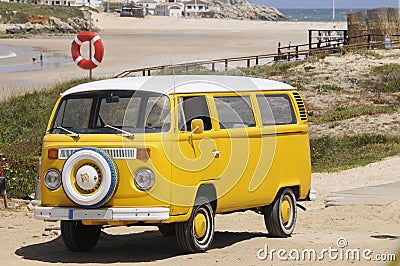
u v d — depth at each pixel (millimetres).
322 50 42562
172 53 83000
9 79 53562
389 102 31781
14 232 12336
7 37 131000
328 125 27391
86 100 10172
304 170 11977
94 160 9445
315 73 37250
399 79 34625
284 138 11477
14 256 10297
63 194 9703
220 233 12305
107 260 9930
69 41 117812
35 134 25562
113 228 13133
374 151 22906
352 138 24703
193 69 11500
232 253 10156
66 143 9812
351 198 15148
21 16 151375
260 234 12094
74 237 10516
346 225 12766
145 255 10289
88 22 161125
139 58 74312
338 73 36906
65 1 187375
